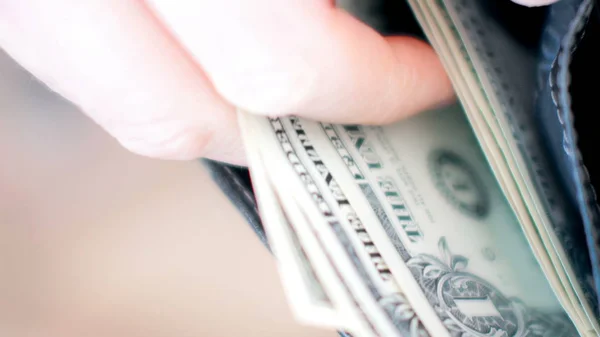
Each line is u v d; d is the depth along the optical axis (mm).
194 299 642
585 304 333
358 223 378
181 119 287
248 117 316
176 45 265
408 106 322
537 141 324
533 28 309
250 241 651
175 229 650
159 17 247
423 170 412
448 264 391
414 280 376
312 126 379
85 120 623
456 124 429
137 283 642
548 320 390
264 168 340
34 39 249
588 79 268
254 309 642
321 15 247
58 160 628
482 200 417
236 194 456
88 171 640
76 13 239
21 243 625
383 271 372
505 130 316
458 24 313
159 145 299
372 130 406
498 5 320
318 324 336
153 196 650
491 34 320
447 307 375
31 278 625
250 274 648
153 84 266
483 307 385
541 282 400
